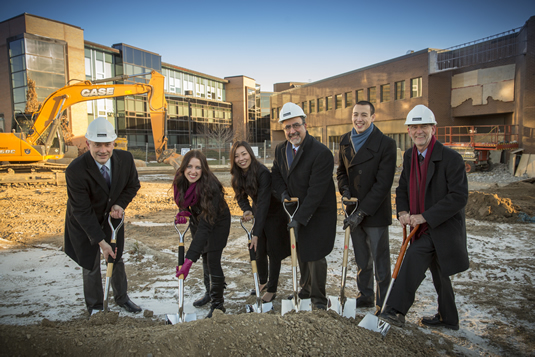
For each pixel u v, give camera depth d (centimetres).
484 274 443
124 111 3262
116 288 349
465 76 2116
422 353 257
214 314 261
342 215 811
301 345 237
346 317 296
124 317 321
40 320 327
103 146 310
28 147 1409
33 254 539
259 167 358
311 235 336
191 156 320
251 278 441
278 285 419
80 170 308
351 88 2781
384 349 246
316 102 3256
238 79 4453
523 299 368
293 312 292
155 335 240
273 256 369
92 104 3028
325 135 3141
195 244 312
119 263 350
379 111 2527
